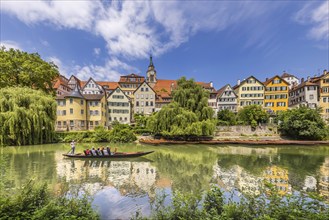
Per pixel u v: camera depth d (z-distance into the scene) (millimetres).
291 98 53781
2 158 7934
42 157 16000
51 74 32594
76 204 4719
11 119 20766
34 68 29469
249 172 12078
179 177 10906
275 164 14453
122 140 27859
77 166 13094
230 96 50812
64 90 50281
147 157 16922
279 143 26484
